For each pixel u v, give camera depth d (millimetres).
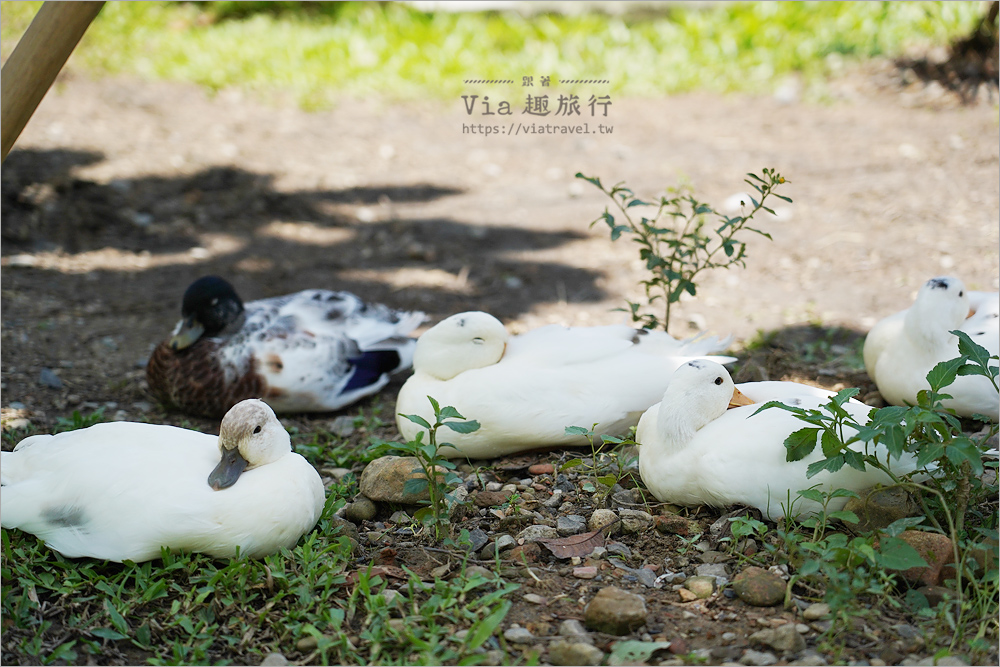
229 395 4516
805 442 2857
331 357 4723
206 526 2816
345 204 8312
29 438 3260
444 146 9703
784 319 5777
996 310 3990
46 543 2898
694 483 3160
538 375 3736
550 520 3336
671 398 3223
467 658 2424
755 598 2723
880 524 2947
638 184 8352
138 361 5398
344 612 2709
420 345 3979
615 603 2627
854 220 7273
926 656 2480
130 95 10523
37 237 7188
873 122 9328
